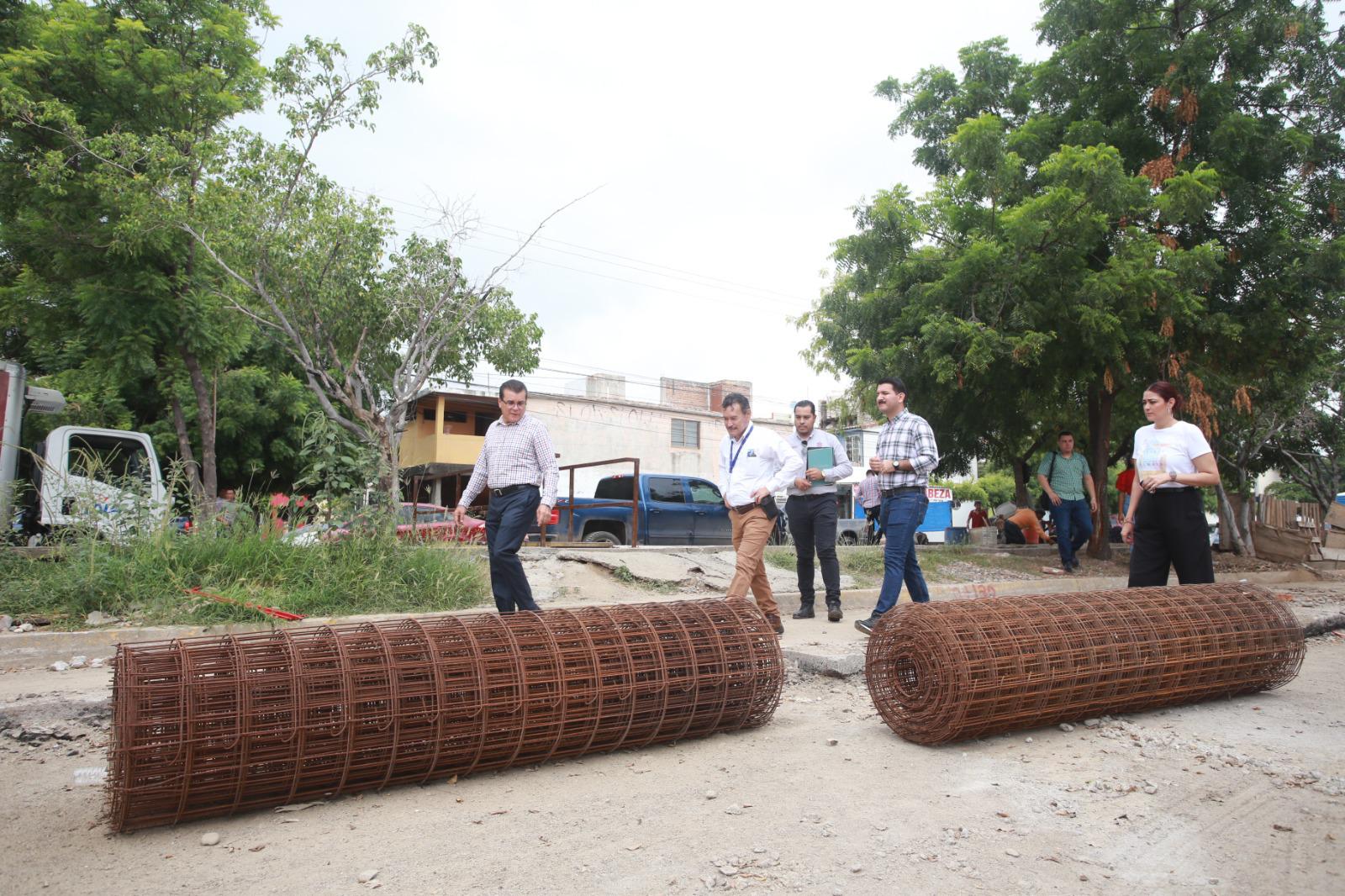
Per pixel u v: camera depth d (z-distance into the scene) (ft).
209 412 48.65
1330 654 23.34
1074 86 45.98
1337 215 43.55
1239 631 16.61
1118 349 38.70
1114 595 16.61
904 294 43.60
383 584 25.43
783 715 16.06
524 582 19.79
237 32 47.65
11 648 19.83
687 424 121.70
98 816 10.87
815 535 27.14
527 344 51.93
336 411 40.63
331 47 40.78
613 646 13.37
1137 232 38.91
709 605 15.07
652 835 9.96
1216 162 42.45
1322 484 90.33
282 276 40.81
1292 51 44.04
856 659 19.21
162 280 45.06
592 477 90.02
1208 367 45.52
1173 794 11.32
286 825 10.44
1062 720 14.90
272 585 24.84
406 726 11.45
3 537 27.14
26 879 8.86
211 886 8.65
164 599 23.22
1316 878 8.74
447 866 9.12
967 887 8.52
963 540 63.31
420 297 42.93
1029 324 38.50
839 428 78.28
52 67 43.09
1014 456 64.95
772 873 8.84
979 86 46.98
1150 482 19.24
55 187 40.75
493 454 19.76
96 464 27.81
